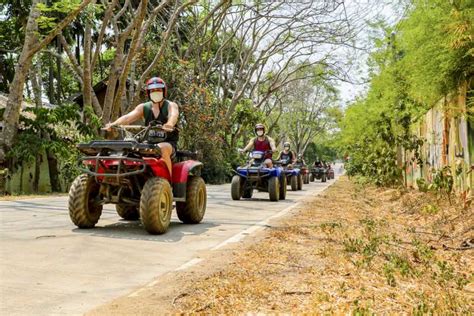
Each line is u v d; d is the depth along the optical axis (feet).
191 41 94.68
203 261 17.17
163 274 15.38
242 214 33.71
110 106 61.62
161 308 11.66
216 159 100.27
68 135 67.87
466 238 21.53
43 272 14.93
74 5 51.70
